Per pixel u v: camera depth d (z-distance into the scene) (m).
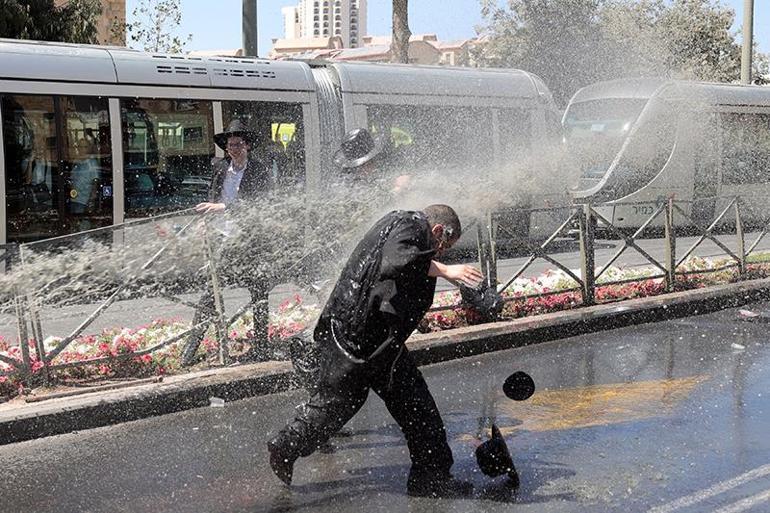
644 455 5.59
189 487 5.07
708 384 7.38
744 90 22.33
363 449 5.70
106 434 6.05
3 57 11.58
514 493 4.96
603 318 9.60
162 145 12.70
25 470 5.37
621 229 10.57
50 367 6.62
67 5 19.92
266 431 6.11
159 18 22.73
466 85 15.79
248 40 16.03
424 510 4.73
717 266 12.00
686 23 39.50
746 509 4.77
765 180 22.28
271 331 7.66
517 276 9.48
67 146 11.95
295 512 4.71
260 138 13.48
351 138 6.75
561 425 6.22
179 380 6.73
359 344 4.80
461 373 7.74
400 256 4.71
